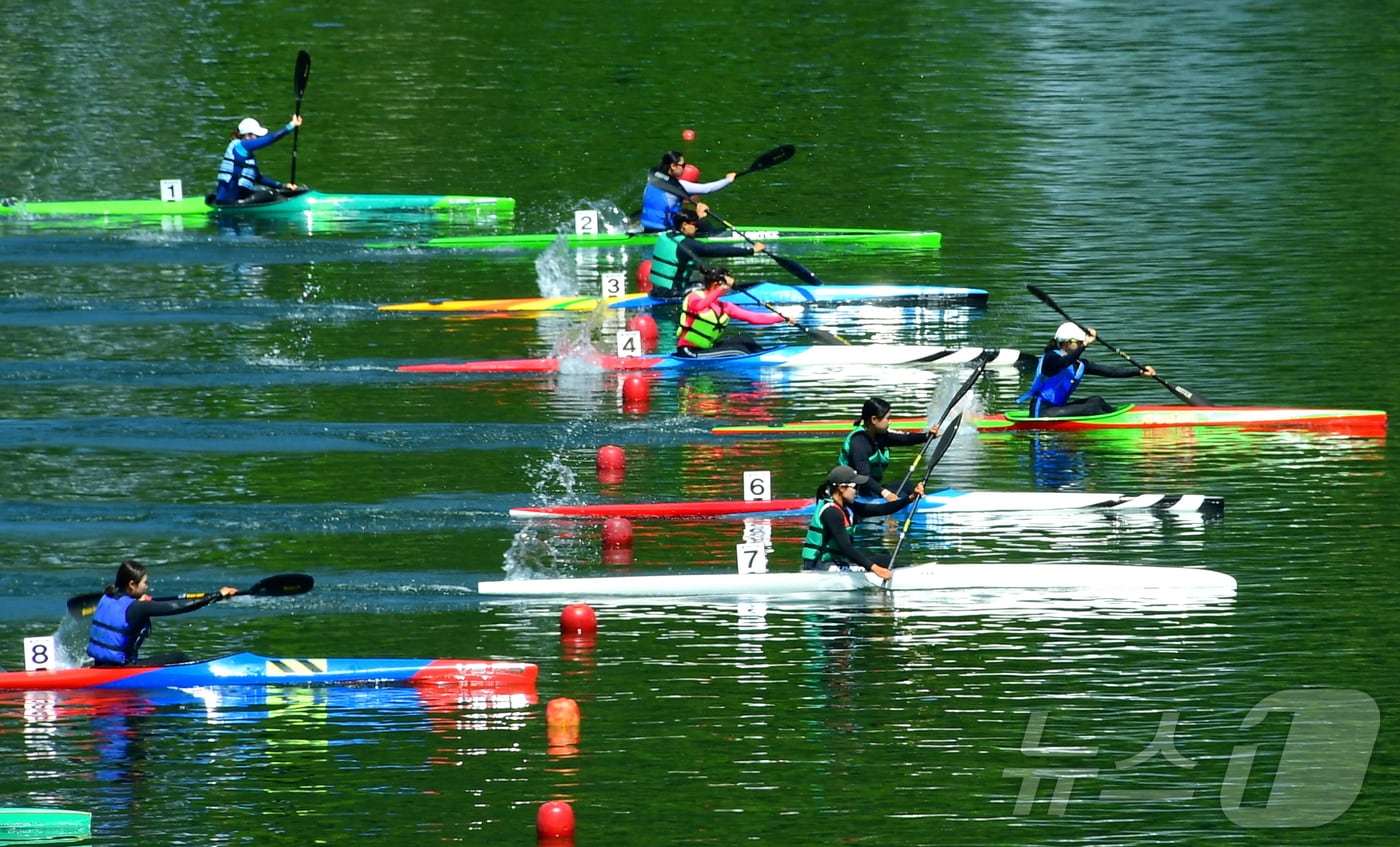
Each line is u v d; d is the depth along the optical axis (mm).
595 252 132875
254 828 53156
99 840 52406
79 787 55656
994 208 140500
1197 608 68875
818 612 69438
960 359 104188
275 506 80375
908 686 62594
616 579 71438
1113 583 71062
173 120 168500
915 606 69750
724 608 69938
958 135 163750
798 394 98625
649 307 116750
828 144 161125
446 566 73812
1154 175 149125
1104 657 64688
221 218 142250
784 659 64938
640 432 91625
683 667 64312
